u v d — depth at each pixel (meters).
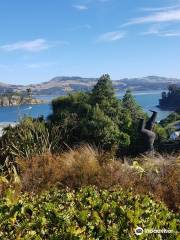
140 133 12.45
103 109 26.03
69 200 5.54
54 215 4.92
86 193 5.79
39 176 7.61
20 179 7.71
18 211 5.01
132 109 27.77
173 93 189.25
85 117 23.94
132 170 7.88
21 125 10.99
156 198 6.59
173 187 7.09
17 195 6.21
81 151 8.63
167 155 9.21
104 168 7.71
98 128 23.05
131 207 5.35
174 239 4.62
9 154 10.04
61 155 8.84
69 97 25.55
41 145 9.96
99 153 9.20
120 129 26.28
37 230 4.57
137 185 7.38
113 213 5.02
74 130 21.06
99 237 4.57
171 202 6.93
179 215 5.30
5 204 5.20
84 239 4.39
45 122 16.41
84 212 4.86
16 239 4.28
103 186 7.29
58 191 5.99
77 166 7.73
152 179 7.47
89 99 26.09
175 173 7.53
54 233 4.46
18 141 10.18
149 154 11.01
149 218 4.97
